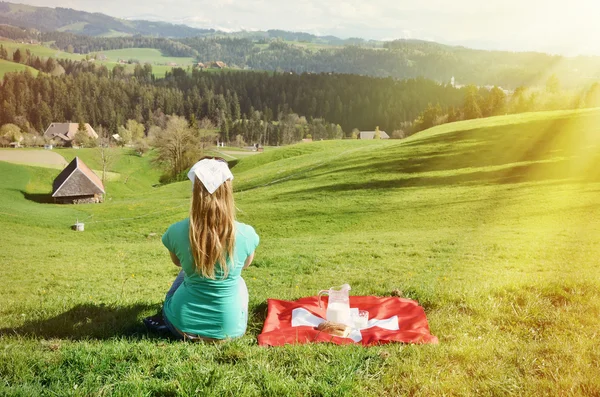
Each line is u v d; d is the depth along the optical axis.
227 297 5.55
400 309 6.68
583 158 42.16
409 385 4.32
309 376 4.52
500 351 5.12
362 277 13.38
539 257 17.25
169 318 5.73
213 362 4.81
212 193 5.20
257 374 4.46
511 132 56.59
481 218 30.08
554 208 29.34
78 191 86.69
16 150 143.38
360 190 44.66
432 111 169.00
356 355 4.93
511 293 7.54
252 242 5.60
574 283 7.99
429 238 24.27
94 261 21.70
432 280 11.14
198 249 5.18
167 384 4.23
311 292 10.17
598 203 29.03
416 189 41.78
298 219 37.38
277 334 5.77
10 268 19.19
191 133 107.81
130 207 57.03
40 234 41.91
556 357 4.91
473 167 45.69
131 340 5.82
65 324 6.93
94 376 4.44
